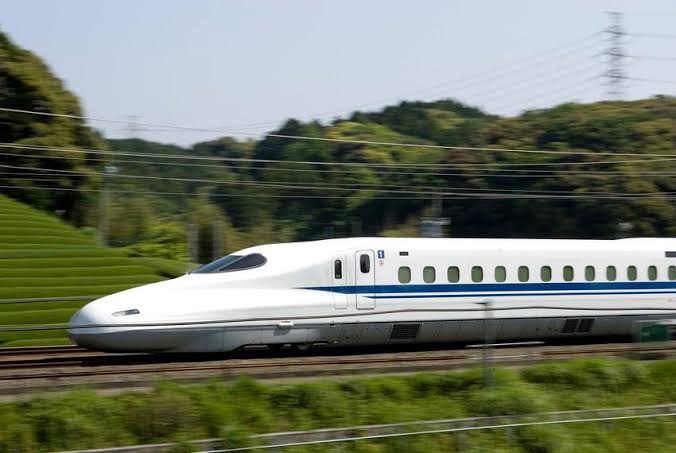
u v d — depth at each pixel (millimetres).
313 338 62000
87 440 41406
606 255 73062
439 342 67188
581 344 73500
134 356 61500
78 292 100375
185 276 61625
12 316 88375
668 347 64938
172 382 46938
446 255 67125
